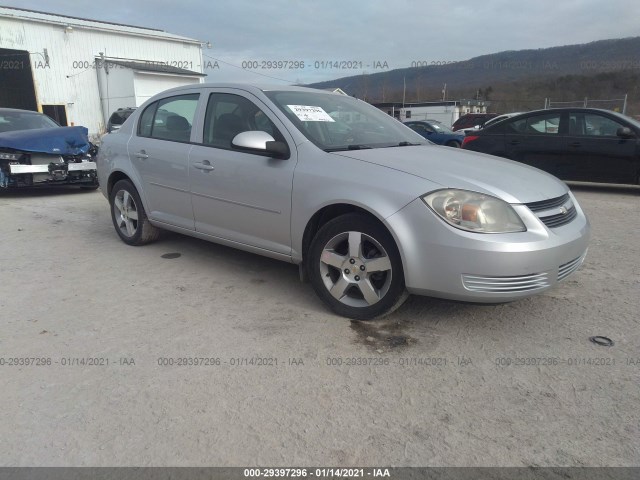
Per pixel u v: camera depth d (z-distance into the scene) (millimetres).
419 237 2947
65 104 24250
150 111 4957
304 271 3695
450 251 2869
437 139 16594
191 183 4277
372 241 3160
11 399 2506
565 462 2061
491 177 3154
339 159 3355
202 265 4609
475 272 2852
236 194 3891
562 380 2635
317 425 2303
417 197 2959
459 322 3334
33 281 4207
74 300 3775
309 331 3221
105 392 2562
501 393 2531
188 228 4504
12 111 9656
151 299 3785
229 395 2533
